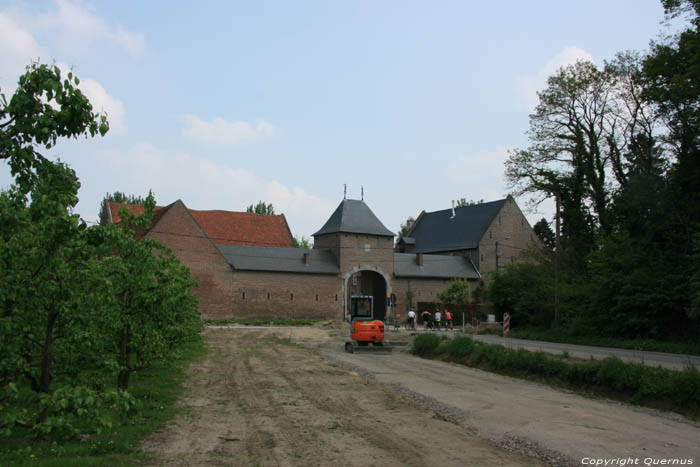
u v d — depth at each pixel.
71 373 9.17
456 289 61.62
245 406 13.16
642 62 36.09
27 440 8.70
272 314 55.97
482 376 20.36
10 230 6.54
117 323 11.46
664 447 10.24
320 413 12.60
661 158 36.84
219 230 67.50
